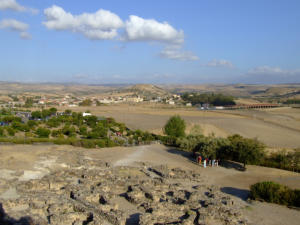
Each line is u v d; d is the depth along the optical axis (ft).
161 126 486.38
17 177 151.12
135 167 193.26
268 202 137.80
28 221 93.66
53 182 139.44
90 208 109.70
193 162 226.17
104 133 339.77
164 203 118.52
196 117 610.65
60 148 243.81
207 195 141.59
